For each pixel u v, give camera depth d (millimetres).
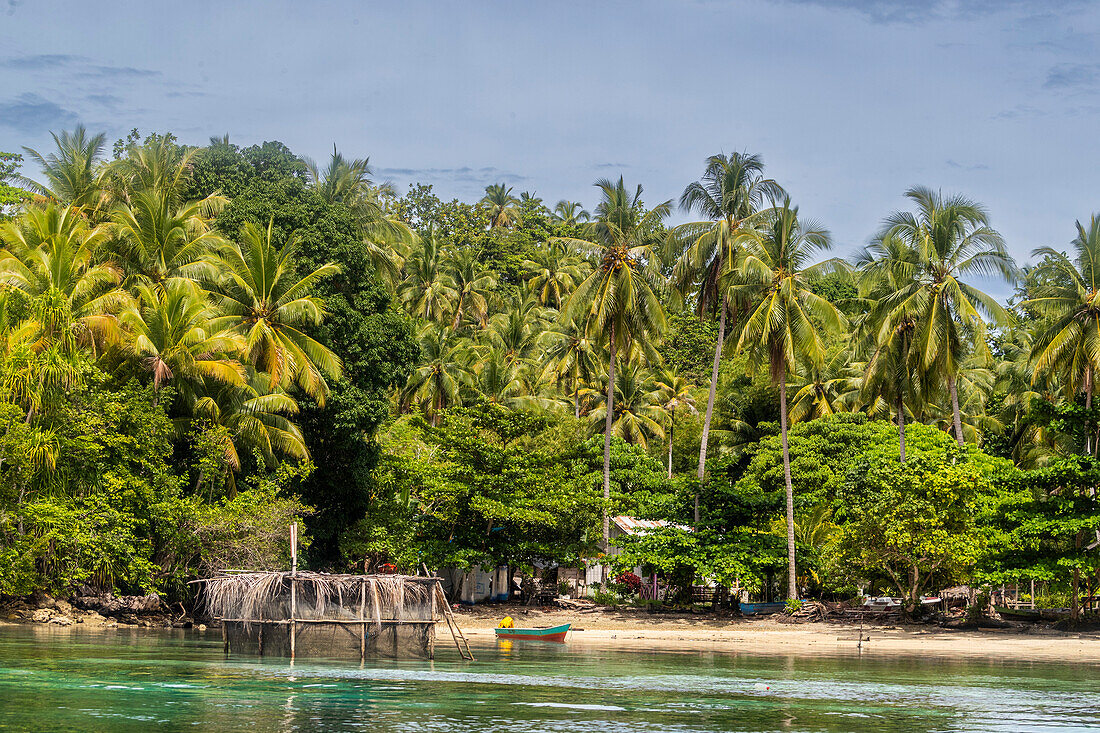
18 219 52125
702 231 57938
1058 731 20266
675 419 87625
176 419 46562
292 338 50125
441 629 47594
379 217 71688
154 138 69312
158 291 48188
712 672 30328
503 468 54094
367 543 54688
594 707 22469
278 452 53250
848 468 57406
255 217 54969
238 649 31391
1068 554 47531
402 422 65312
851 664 34125
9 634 37031
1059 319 52781
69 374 39531
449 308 90438
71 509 39531
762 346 55406
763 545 55156
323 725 19531
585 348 83000
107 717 19828
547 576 64688
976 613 53281
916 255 56188
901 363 56375
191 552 44406
